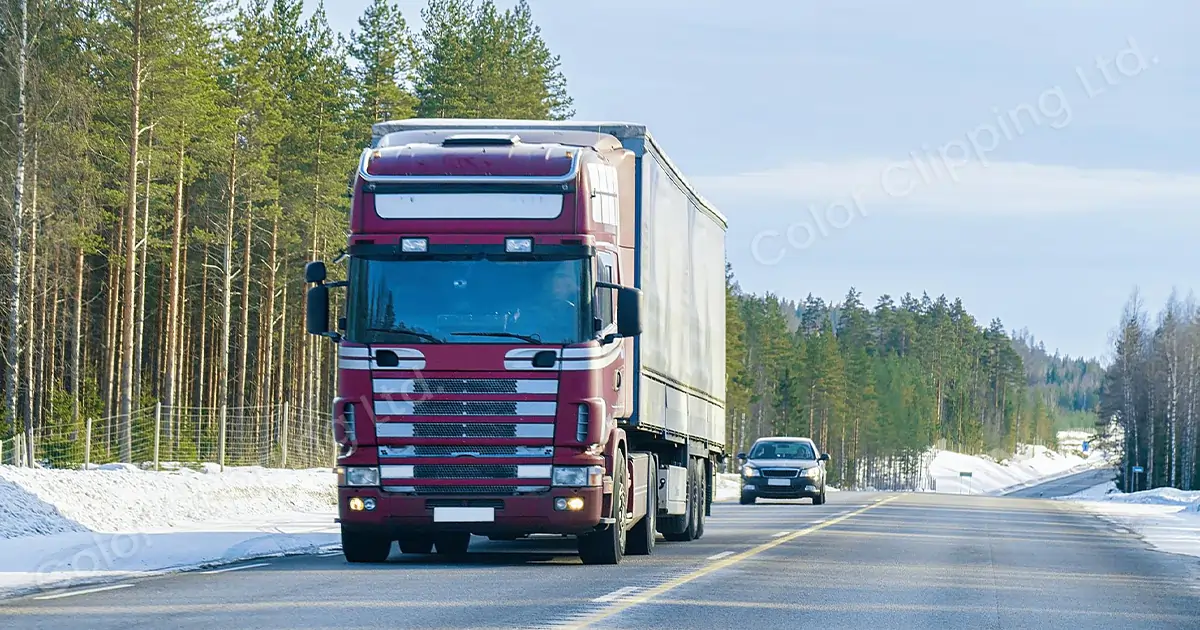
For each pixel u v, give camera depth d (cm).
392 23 17450
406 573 3891
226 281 16162
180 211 14925
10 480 5853
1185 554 5841
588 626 2714
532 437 3994
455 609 2969
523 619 2802
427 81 18562
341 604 3055
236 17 15425
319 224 17450
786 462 11250
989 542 6012
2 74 11675
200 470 9406
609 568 4162
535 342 3994
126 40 12644
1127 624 3105
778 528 6931
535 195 4053
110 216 13238
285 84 17388
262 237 18750
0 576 3734
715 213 6406
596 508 4025
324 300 4128
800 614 3052
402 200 4059
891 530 6838
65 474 6506
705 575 3950
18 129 11550
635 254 4641
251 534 5419
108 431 10419
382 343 4016
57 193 12531
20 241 11425
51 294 15850
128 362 12725
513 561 4456
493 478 3997
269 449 11475
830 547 5391
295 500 7750
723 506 10581
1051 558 5128
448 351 3994
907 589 3706
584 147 4241
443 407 4000
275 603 3072
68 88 12056
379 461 4019
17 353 11138
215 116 14588
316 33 17600
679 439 5419
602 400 4053
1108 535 7169
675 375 5297
